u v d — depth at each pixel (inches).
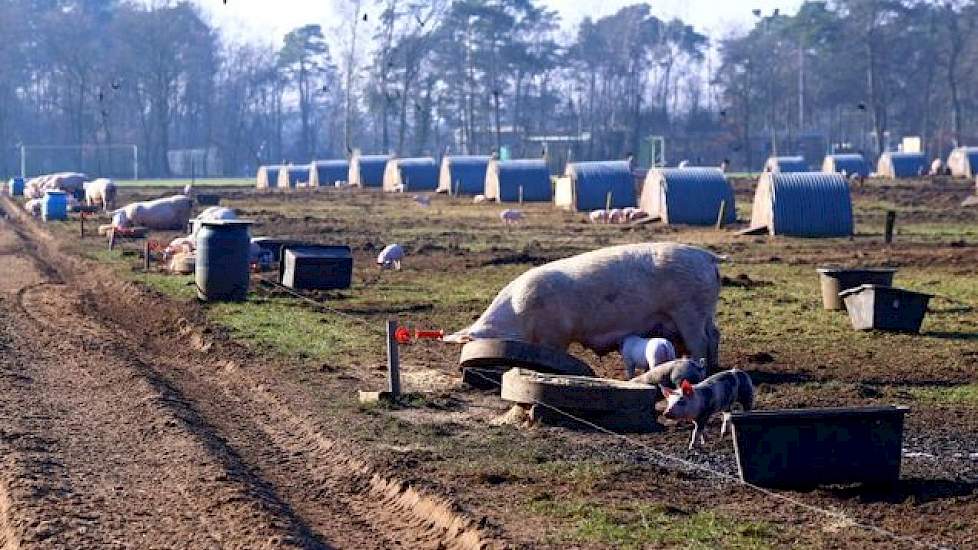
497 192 3457.2
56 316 1272.1
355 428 770.8
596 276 904.3
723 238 2198.6
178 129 7263.8
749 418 645.3
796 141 6722.4
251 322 1178.0
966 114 7007.9
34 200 3075.8
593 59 7539.4
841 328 1156.5
